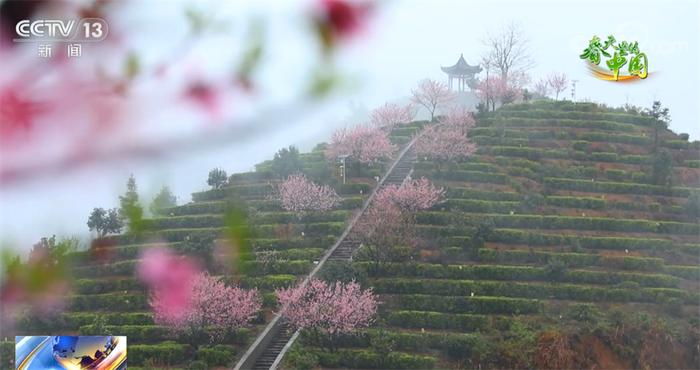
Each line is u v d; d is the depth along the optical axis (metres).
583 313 49.59
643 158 73.81
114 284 49.78
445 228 58.91
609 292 52.91
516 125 81.06
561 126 80.88
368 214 58.59
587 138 78.00
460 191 65.69
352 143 69.94
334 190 65.50
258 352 46.50
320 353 45.66
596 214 64.88
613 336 47.22
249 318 47.25
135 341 46.69
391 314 49.91
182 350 45.50
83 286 49.41
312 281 48.78
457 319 49.22
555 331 46.59
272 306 50.75
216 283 46.03
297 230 59.97
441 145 69.62
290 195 60.00
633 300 53.09
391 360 45.00
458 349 45.84
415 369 44.72
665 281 55.00
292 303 47.25
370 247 54.81
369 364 45.16
